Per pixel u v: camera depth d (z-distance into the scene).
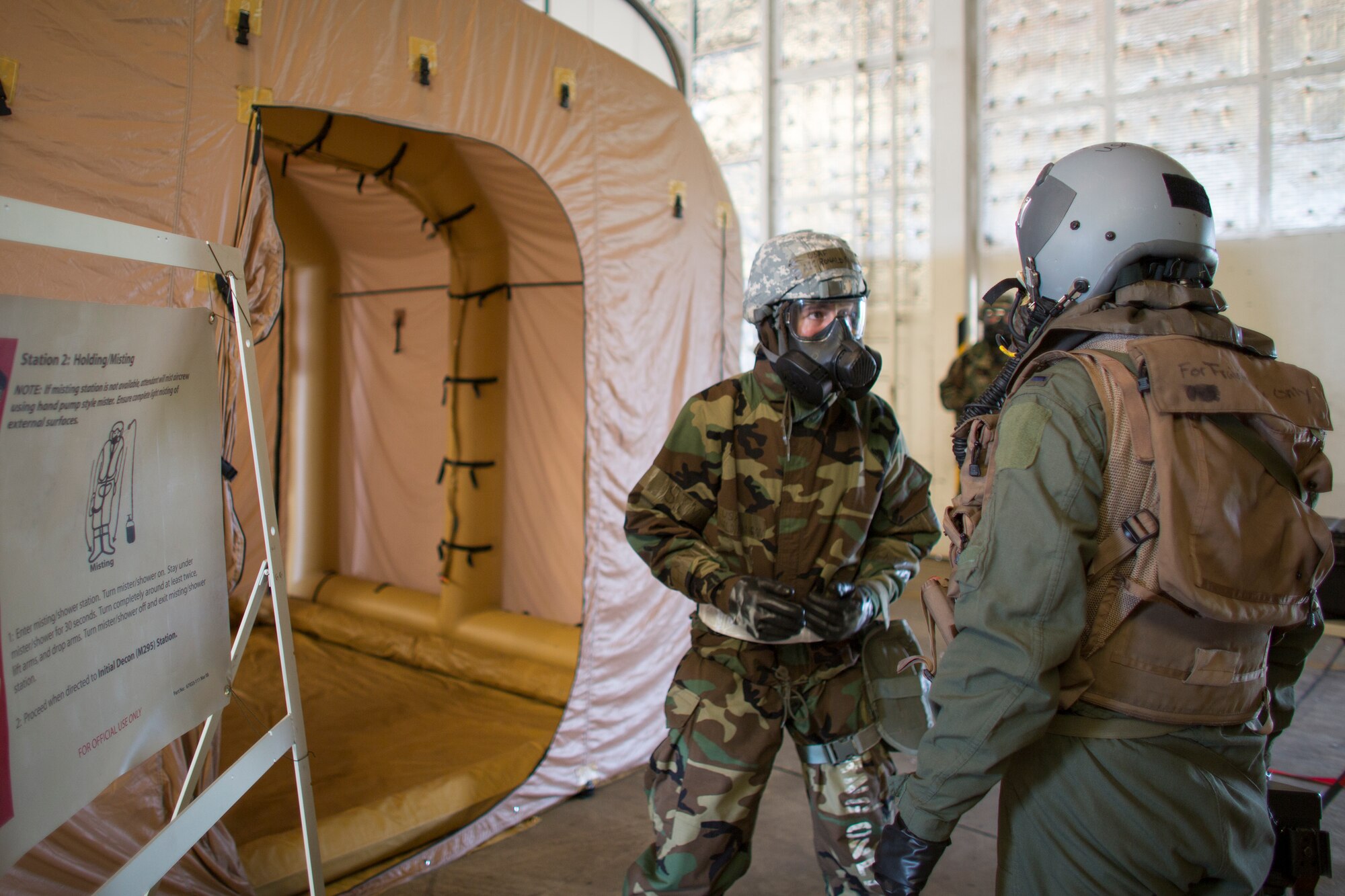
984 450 1.37
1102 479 1.12
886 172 7.38
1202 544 1.07
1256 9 5.93
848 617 1.69
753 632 1.63
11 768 0.95
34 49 1.72
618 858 2.58
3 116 1.67
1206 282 1.28
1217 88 6.10
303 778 1.55
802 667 1.78
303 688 3.79
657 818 1.77
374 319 4.70
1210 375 1.12
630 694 3.18
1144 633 1.12
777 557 1.83
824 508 1.84
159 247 1.28
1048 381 1.18
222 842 2.04
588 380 3.07
